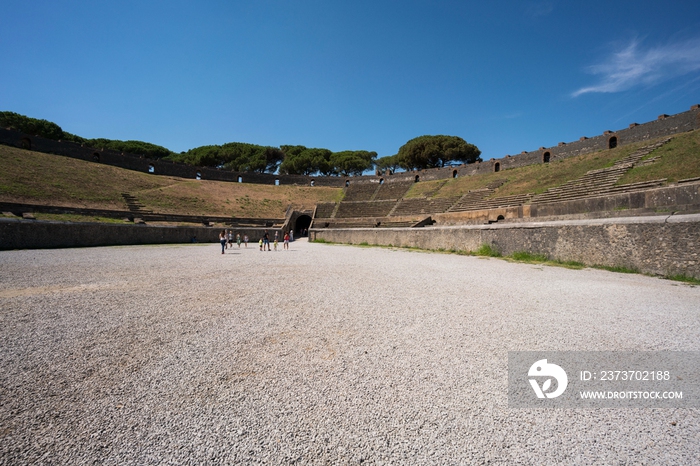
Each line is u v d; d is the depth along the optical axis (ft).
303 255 77.71
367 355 16.99
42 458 9.37
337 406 12.39
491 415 12.09
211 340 18.70
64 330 19.99
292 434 10.78
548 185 120.16
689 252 41.14
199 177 226.58
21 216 93.09
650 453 10.28
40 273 40.70
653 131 123.65
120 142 286.46
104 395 12.76
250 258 67.82
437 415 12.00
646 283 38.68
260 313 24.27
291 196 221.05
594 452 10.30
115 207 129.59
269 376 14.55
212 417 11.52
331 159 310.24
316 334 19.95
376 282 38.40
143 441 10.23
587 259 54.44
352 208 195.11
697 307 27.25
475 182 174.09
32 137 163.53
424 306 27.04
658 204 66.59
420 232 103.35
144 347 17.52
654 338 19.89
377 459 9.76
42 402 12.19
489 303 28.30
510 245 70.64
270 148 305.12
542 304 28.04
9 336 18.84
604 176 99.45
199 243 127.13
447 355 17.17
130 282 36.06
